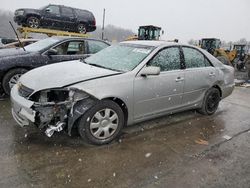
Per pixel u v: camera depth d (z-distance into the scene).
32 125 4.57
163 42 5.02
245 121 5.59
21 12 16.50
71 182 3.13
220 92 5.84
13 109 4.10
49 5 17.12
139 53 4.61
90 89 3.77
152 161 3.70
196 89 5.23
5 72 5.86
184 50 5.07
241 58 21.56
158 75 4.51
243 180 3.39
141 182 3.22
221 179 3.38
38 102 3.78
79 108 3.75
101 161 3.61
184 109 5.19
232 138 4.66
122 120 4.18
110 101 3.97
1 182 3.05
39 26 16.94
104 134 4.02
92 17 18.69
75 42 6.81
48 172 3.29
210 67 5.53
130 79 4.15
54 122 3.86
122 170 3.44
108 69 4.38
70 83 3.75
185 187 3.18
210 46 22.89
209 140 4.51
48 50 6.34
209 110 5.70
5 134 4.20
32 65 6.08
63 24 17.52
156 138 4.43
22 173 3.24
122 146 4.07
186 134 4.69
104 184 3.13
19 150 3.75
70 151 3.81
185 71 4.96
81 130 3.84
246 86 9.76
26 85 3.98
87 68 4.35
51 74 4.08
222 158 3.92
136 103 4.29
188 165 3.66
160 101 4.62
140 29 22.27
